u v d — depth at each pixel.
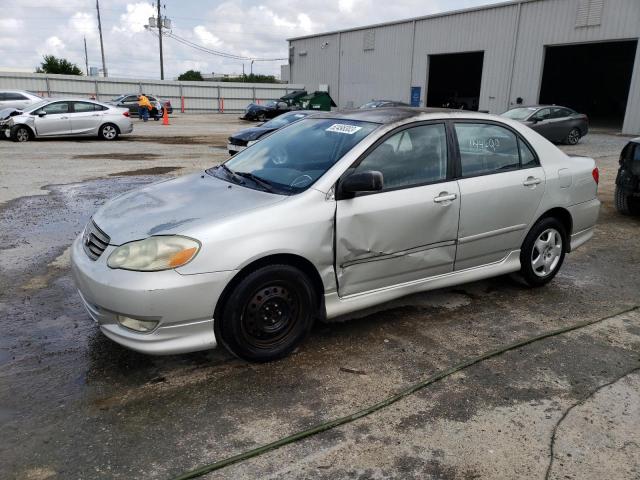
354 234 3.55
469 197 4.11
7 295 4.46
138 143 17.42
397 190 3.77
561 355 3.68
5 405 2.96
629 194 7.59
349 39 40.78
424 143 3.99
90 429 2.78
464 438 2.79
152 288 2.97
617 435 2.83
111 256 3.13
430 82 40.94
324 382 3.28
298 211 3.35
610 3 25.23
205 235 3.09
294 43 46.72
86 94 40.09
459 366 3.48
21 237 6.15
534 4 28.38
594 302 4.67
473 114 4.35
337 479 2.48
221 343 3.33
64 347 3.62
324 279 3.51
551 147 4.84
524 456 2.66
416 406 3.05
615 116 39.72
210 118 36.12
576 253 6.14
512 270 4.66
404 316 4.27
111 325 3.15
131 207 3.56
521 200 4.46
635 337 3.98
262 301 3.31
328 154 3.77
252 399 3.08
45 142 16.95
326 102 33.78
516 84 29.89
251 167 4.07
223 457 2.60
